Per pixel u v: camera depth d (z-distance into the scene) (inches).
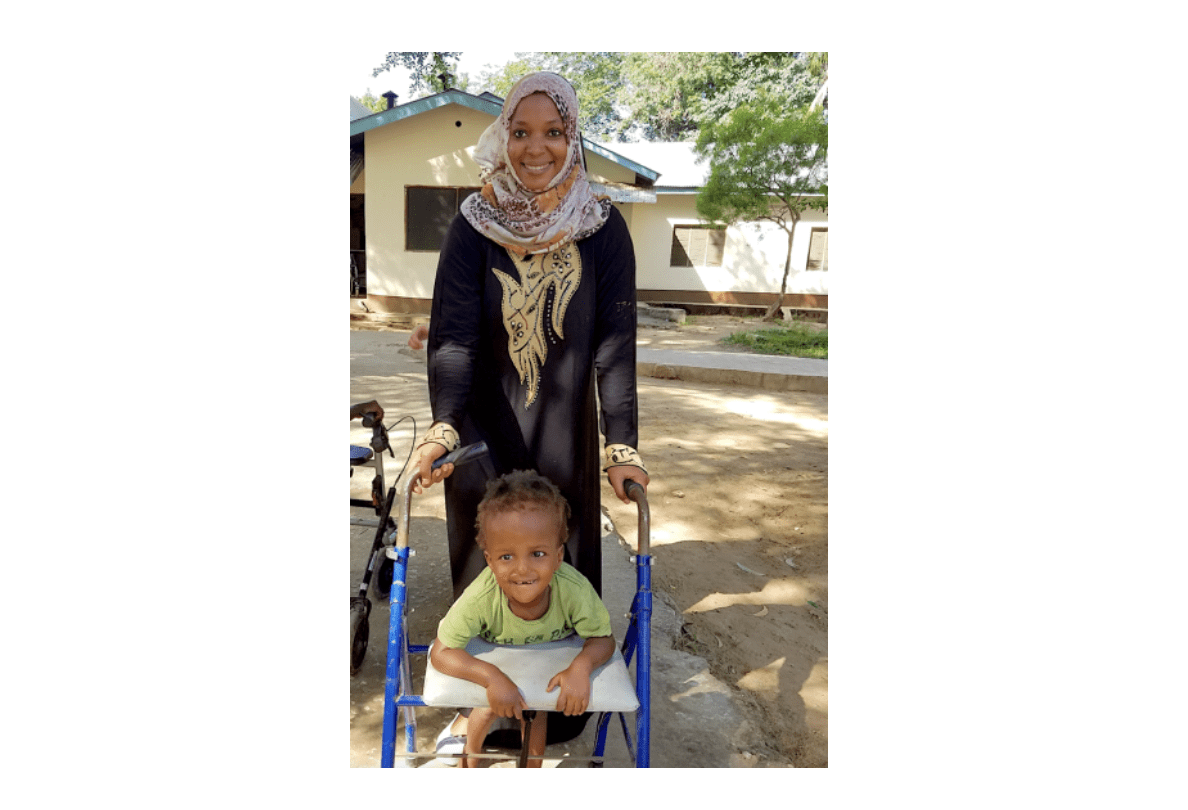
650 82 965.2
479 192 99.2
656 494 213.3
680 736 111.0
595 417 105.3
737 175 593.0
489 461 101.3
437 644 84.4
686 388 374.9
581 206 98.5
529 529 80.0
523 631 86.1
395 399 313.4
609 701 80.4
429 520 181.3
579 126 98.0
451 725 106.0
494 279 98.1
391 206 572.7
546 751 107.0
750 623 143.4
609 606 146.8
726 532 187.6
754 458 252.5
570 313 99.1
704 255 716.7
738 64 927.7
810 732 112.6
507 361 100.1
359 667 123.5
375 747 106.9
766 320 665.0
